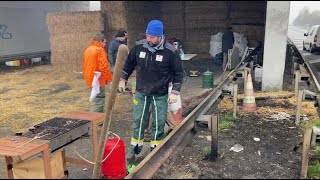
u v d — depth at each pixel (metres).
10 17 13.96
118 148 3.70
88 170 4.36
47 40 16.19
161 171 3.79
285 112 6.75
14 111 7.45
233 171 4.14
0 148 3.32
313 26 14.12
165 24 18.45
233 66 11.88
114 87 3.36
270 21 8.34
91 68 6.00
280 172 4.11
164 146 4.07
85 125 4.21
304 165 3.85
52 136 3.66
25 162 3.50
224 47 13.22
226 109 6.98
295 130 5.71
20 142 3.48
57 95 9.05
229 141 5.20
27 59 14.73
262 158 4.56
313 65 11.06
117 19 14.45
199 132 5.72
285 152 4.77
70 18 13.71
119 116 6.81
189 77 11.76
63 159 3.96
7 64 14.02
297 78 7.81
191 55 12.93
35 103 8.19
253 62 11.15
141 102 4.52
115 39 9.26
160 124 4.56
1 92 9.42
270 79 8.65
